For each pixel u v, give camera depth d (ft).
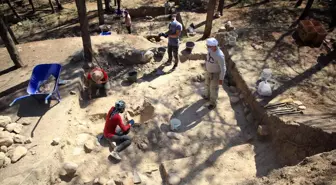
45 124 19.01
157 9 52.26
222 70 19.34
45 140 17.69
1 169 15.80
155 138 19.06
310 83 22.27
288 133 17.16
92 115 21.15
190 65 27.68
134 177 15.89
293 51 26.76
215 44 18.53
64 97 21.67
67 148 17.85
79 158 17.35
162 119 20.72
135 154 18.01
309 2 38.55
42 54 28.35
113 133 18.44
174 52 26.13
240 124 20.40
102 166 17.03
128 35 32.76
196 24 40.55
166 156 17.95
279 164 16.93
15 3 64.34
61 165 16.24
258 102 20.12
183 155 18.02
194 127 20.15
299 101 19.86
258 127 19.19
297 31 30.27
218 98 22.89
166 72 26.58
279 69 24.06
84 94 23.70
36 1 65.72
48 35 48.78
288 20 40.57
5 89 23.07
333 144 15.05
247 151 17.65
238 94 23.12
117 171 16.78
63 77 24.16
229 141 19.07
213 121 20.66
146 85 24.72
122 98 23.22
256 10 45.09
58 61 26.96
